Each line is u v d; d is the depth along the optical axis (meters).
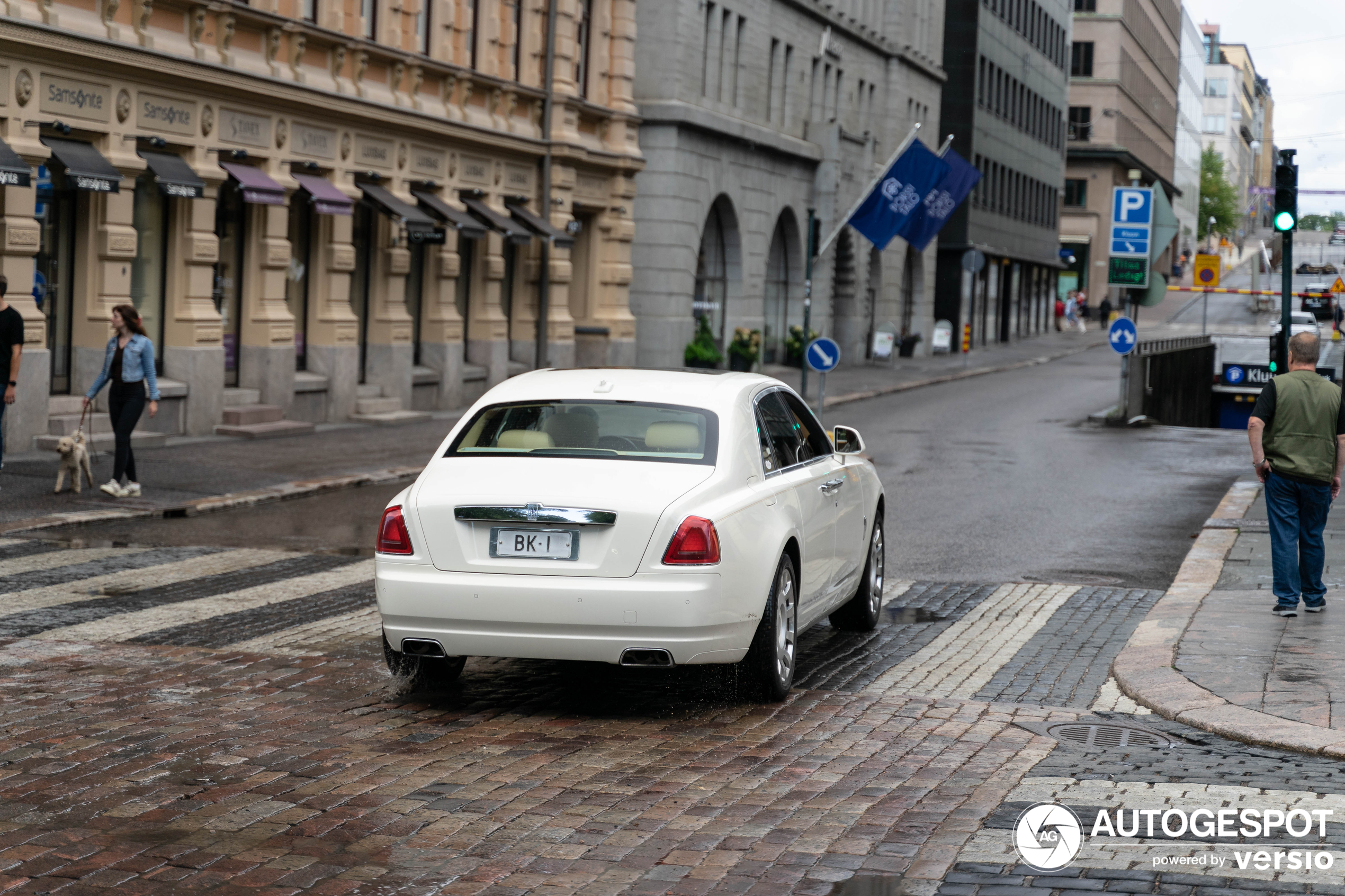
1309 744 7.19
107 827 5.83
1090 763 7.00
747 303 42.62
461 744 7.20
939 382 45.72
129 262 20.70
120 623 9.94
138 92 20.45
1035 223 82.62
